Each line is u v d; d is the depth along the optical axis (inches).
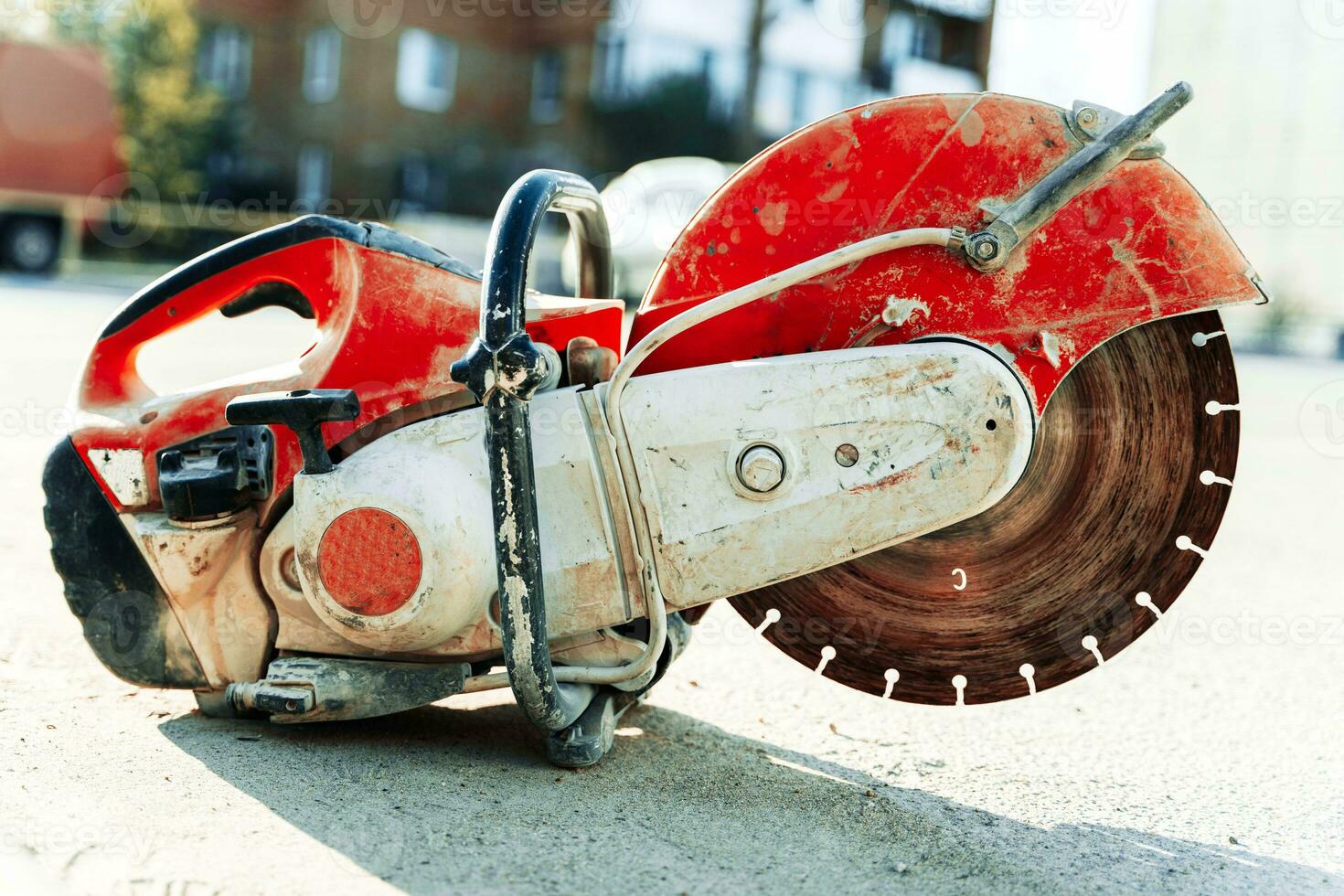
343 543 83.2
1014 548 88.3
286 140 1075.3
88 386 97.7
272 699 88.5
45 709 97.9
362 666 89.7
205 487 88.6
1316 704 117.7
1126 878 77.3
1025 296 82.3
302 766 87.7
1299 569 179.2
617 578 85.4
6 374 294.4
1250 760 101.7
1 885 68.2
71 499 93.8
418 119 1082.7
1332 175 824.3
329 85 1064.8
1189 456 84.7
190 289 96.6
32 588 136.6
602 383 85.7
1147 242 81.0
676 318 82.5
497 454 79.4
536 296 96.3
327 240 92.6
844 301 85.0
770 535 83.4
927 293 83.6
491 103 1104.8
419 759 90.6
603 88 1071.0
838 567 90.0
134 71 897.5
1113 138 79.5
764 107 1055.6
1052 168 82.0
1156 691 121.1
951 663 90.2
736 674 122.5
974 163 83.3
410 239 93.4
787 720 107.7
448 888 69.8
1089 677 125.8
